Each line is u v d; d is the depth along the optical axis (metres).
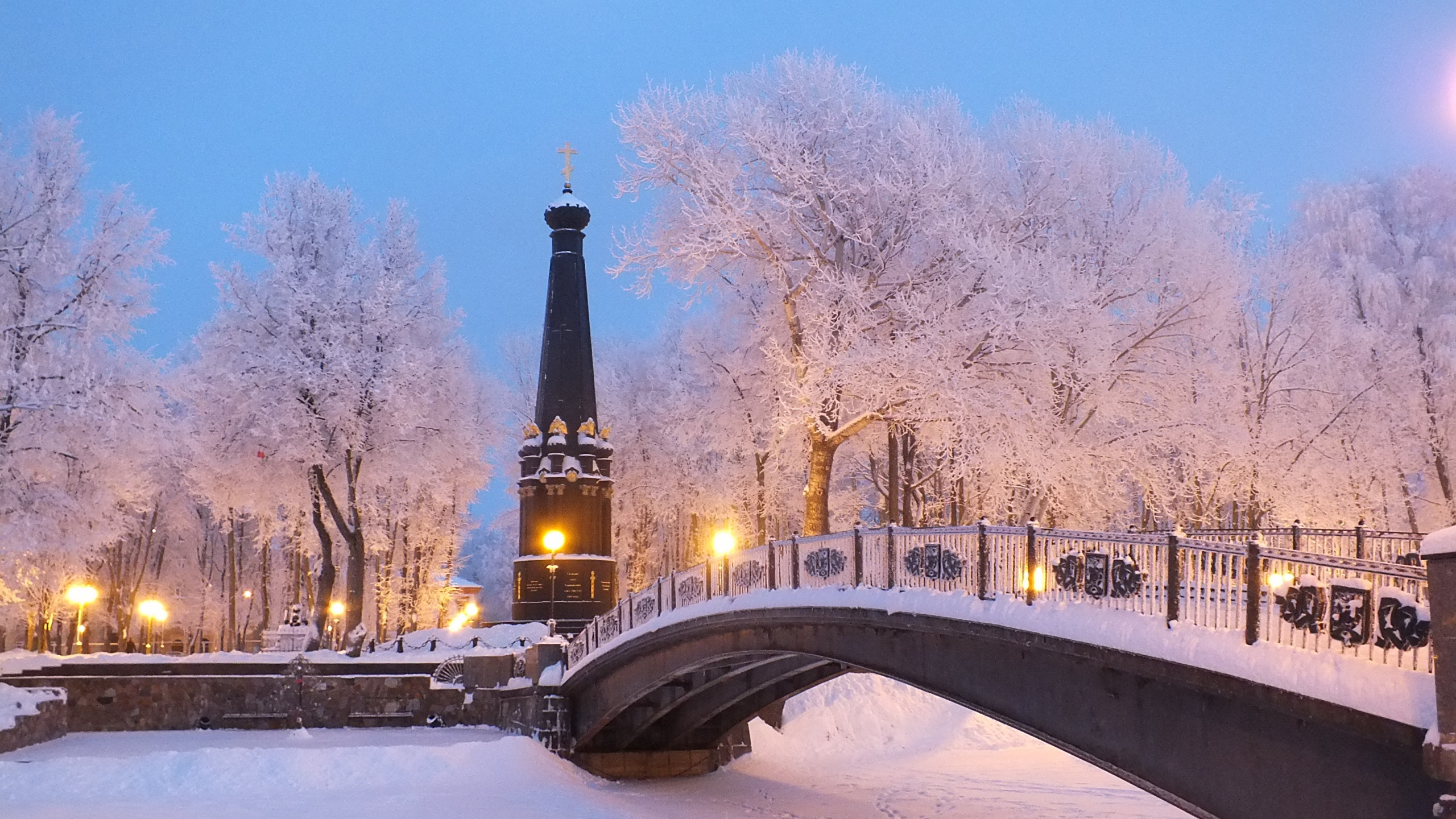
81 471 37.06
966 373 34.09
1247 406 39.91
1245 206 43.69
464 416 53.47
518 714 36.00
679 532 68.38
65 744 34.12
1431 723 10.26
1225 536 22.78
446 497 59.47
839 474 53.72
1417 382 40.66
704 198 37.69
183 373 49.66
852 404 37.12
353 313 46.91
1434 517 42.47
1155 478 36.72
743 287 42.12
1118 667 14.01
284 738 36.00
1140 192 39.28
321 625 45.31
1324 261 44.69
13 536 34.72
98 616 66.50
